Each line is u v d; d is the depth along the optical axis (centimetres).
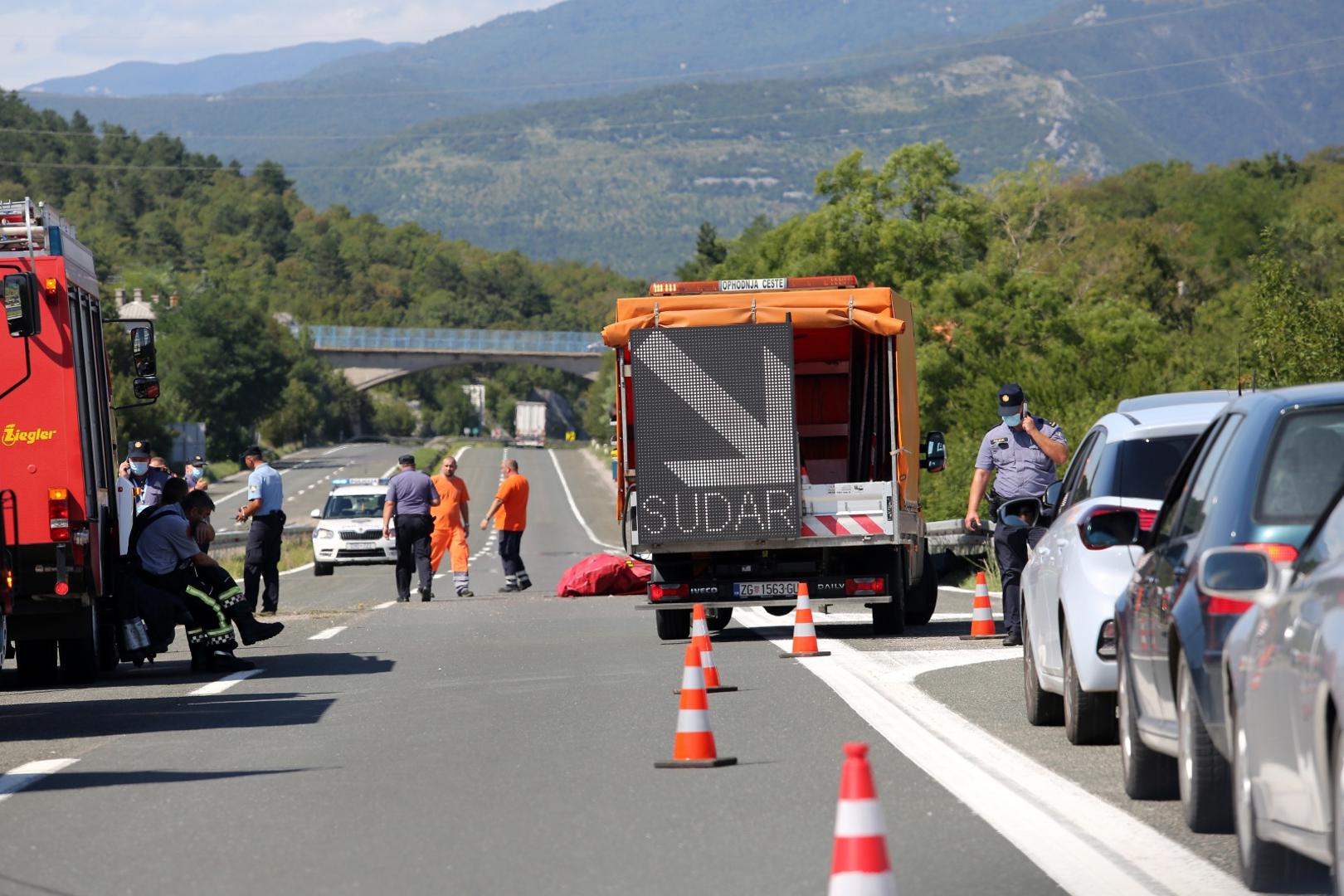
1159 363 17225
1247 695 1908
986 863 2169
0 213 4534
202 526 5175
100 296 5128
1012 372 12750
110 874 2220
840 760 2984
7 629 4538
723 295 5431
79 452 4541
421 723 3625
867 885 1528
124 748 3378
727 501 5409
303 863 2252
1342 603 1670
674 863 2205
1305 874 1936
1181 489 2539
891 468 5416
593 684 4262
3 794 2866
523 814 2555
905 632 5662
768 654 4928
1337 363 9344
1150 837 2291
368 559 12244
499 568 13450
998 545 4984
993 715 3525
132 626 4909
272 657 5347
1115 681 2922
